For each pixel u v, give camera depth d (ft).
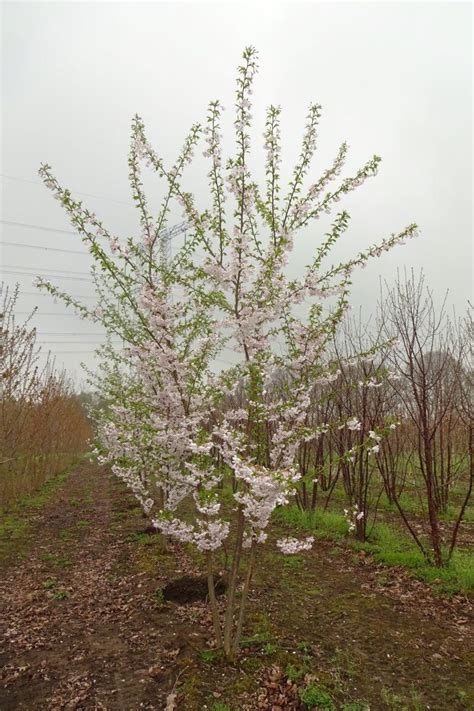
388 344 14.53
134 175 13.92
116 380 30.25
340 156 13.43
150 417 16.96
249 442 12.97
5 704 11.52
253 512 11.60
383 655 13.50
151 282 13.78
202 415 14.48
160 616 15.97
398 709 11.07
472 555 21.49
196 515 28.86
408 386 25.79
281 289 13.06
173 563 21.25
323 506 32.32
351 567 21.11
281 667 12.54
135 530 28.81
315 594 17.90
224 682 11.89
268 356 13.14
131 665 13.06
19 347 35.58
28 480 43.45
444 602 17.13
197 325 15.79
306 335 12.98
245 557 22.07
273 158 13.12
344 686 11.87
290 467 12.23
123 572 21.12
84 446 96.63
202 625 15.05
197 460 13.24
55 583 20.20
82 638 14.87
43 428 48.37
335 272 12.99
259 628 14.64
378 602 17.19
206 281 13.65
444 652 13.67
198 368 14.62
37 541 27.66
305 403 13.05
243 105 12.56
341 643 14.11
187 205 13.33
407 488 37.17
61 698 11.69
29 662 13.46
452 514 30.35
